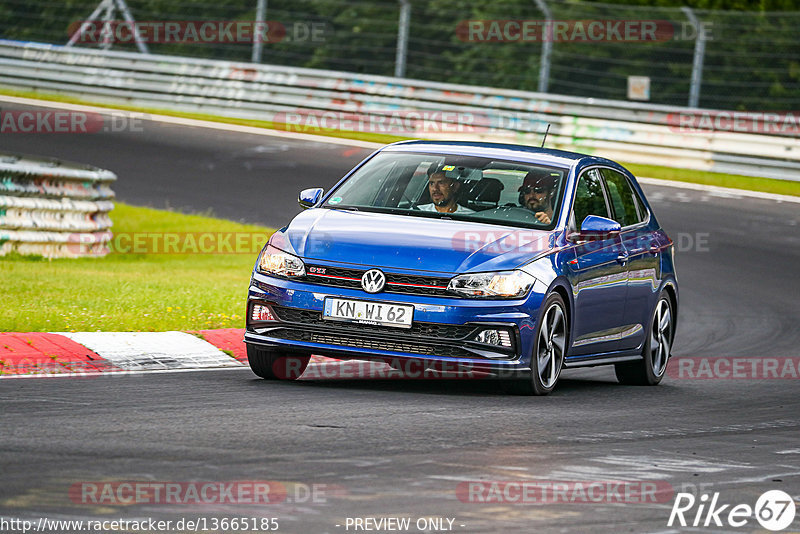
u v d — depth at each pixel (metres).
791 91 125.62
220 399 28.34
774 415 31.28
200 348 36.50
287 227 32.66
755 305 55.94
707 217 77.38
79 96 110.69
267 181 82.25
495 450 23.78
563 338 32.47
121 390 29.17
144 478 19.91
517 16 129.00
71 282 48.44
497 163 34.50
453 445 24.02
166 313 42.28
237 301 46.50
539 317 30.98
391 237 31.25
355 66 133.62
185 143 93.88
